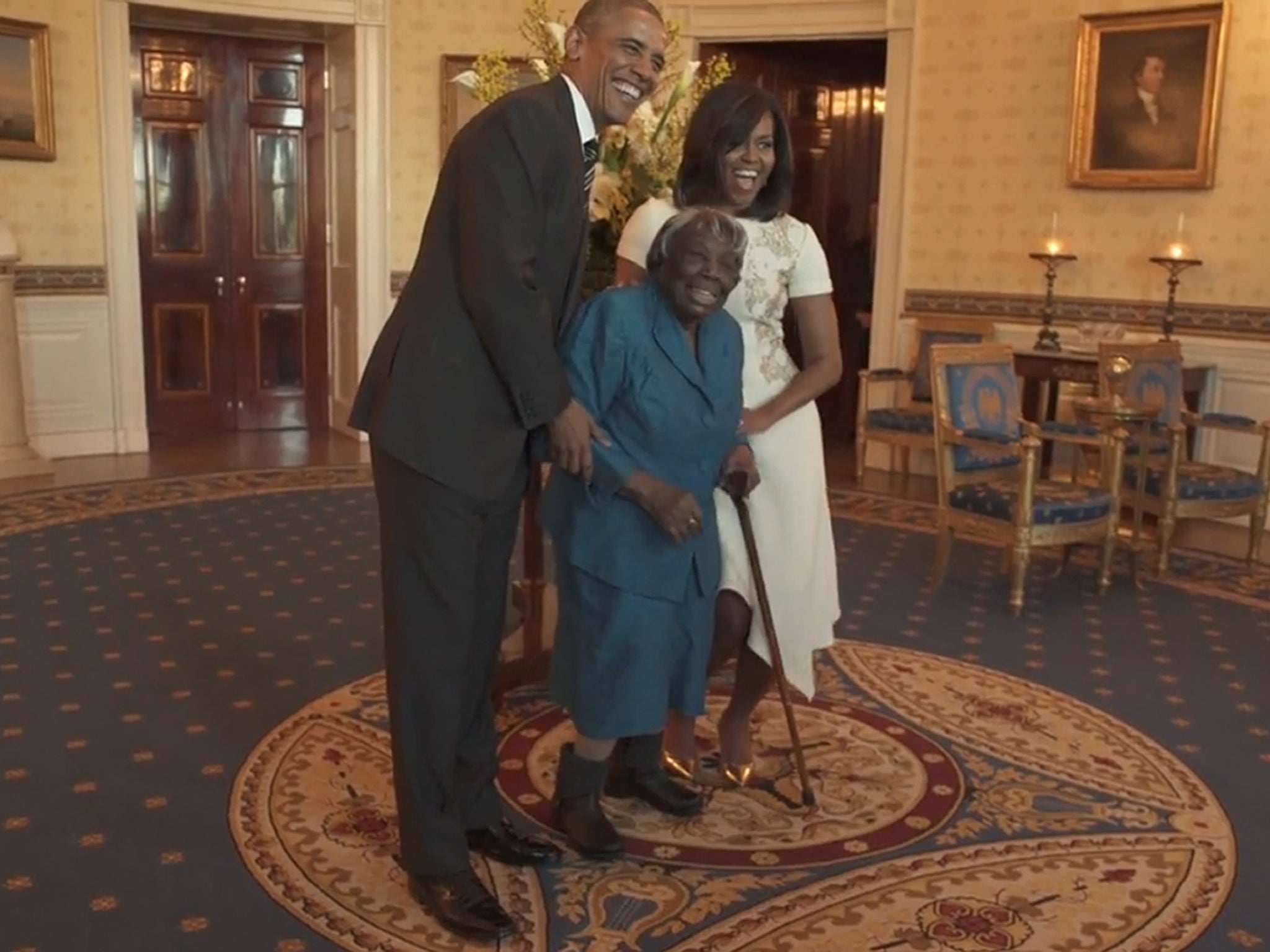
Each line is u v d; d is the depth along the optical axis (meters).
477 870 2.54
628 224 2.79
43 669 3.63
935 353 4.72
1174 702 3.62
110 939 2.27
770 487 2.73
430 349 2.20
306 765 3.03
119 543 5.05
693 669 2.60
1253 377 6.02
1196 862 2.65
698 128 2.63
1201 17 5.95
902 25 6.98
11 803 2.79
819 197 8.12
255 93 7.71
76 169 6.79
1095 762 3.17
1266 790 3.03
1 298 6.27
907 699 3.58
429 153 7.48
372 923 2.34
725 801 2.89
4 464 6.30
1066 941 2.33
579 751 2.60
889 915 2.41
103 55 6.75
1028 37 6.60
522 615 3.57
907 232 7.16
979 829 2.78
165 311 7.69
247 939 2.28
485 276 2.12
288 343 8.05
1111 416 4.75
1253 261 5.99
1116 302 6.45
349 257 7.60
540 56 4.15
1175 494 5.00
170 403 7.79
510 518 2.35
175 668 3.66
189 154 7.61
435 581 2.24
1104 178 6.36
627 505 2.43
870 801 2.91
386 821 2.75
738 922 2.37
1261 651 4.10
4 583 4.46
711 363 2.46
